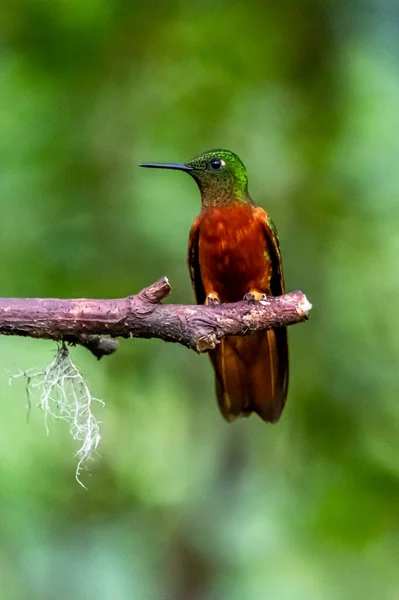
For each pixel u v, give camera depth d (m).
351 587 10.91
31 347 11.33
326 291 11.62
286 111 11.89
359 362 11.27
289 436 11.57
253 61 11.89
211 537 11.62
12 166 11.35
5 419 11.20
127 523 11.76
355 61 11.81
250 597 11.15
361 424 11.07
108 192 11.57
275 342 9.16
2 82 11.54
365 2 11.95
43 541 11.39
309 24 11.94
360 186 11.46
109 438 11.65
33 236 11.24
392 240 11.45
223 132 11.84
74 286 11.00
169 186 11.53
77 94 11.63
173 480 11.92
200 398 12.08
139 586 11.44
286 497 11.42
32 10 11.37
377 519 10.60
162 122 11.80
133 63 11.90
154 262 11.35
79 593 11.30
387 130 11.48
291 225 11.79
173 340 6.96
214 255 9.27
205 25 11.80
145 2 11.62
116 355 11.51
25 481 11.23
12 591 11.12
